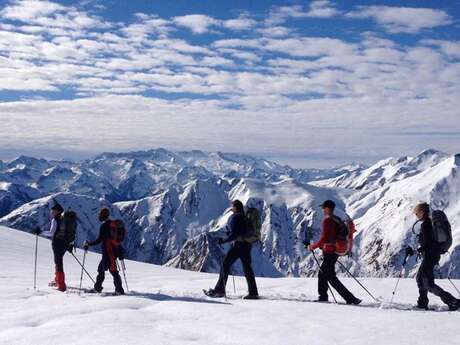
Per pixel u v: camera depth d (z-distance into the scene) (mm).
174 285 17094
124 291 14602
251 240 14000
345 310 11438
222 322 9867
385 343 8148
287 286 17344
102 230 14023
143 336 8594
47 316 10336
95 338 8414
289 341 8344
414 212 12766
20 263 21750
